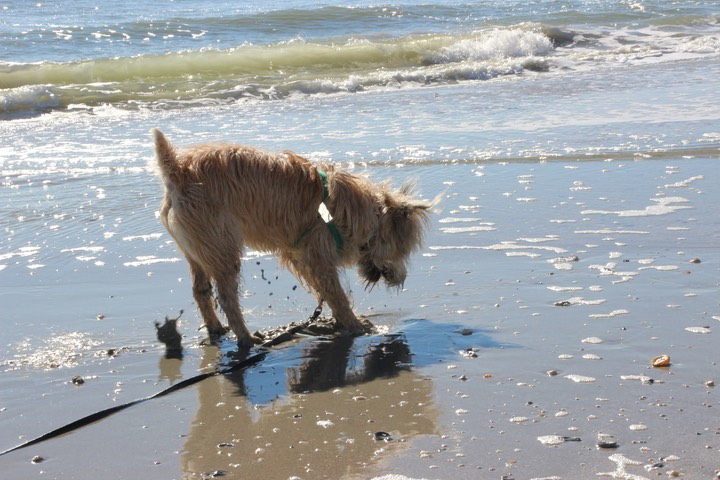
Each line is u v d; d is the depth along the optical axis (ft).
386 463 7.93
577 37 34.24
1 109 21.48
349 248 10.43
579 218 12.92
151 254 12.19
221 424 8.51
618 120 18.79
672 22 37.37
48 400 8.87
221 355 9.76
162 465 7.98
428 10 42.75
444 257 11.76
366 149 16.58
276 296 11.10
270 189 10.05
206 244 9.83
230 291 9.96
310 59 28.73
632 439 8.09
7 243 12.54
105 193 14.67
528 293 10.75
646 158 15.62
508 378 9.07
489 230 12.57
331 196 10.21
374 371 9.36
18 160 16.49
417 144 16.97
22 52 30.68
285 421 8.54
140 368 9.46
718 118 18.47
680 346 9.47
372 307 10.68
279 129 18.75
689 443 8.02
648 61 28.84
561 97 22.34
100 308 10.67
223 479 7.79
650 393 8.70
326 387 9.09
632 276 11.03
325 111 21.27
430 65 29.43
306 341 10.06
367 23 38.75
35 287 11.18
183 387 9.14
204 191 9.81
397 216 10.61
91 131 19.20
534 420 8.39
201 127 19.10
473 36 32.45
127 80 25.63
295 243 10.36
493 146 16.72
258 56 28.32
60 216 13.60
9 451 8.15
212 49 29.78
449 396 8.82
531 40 31.86
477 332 9.96
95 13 44.01
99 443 8.27
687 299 10.43
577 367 9.18
